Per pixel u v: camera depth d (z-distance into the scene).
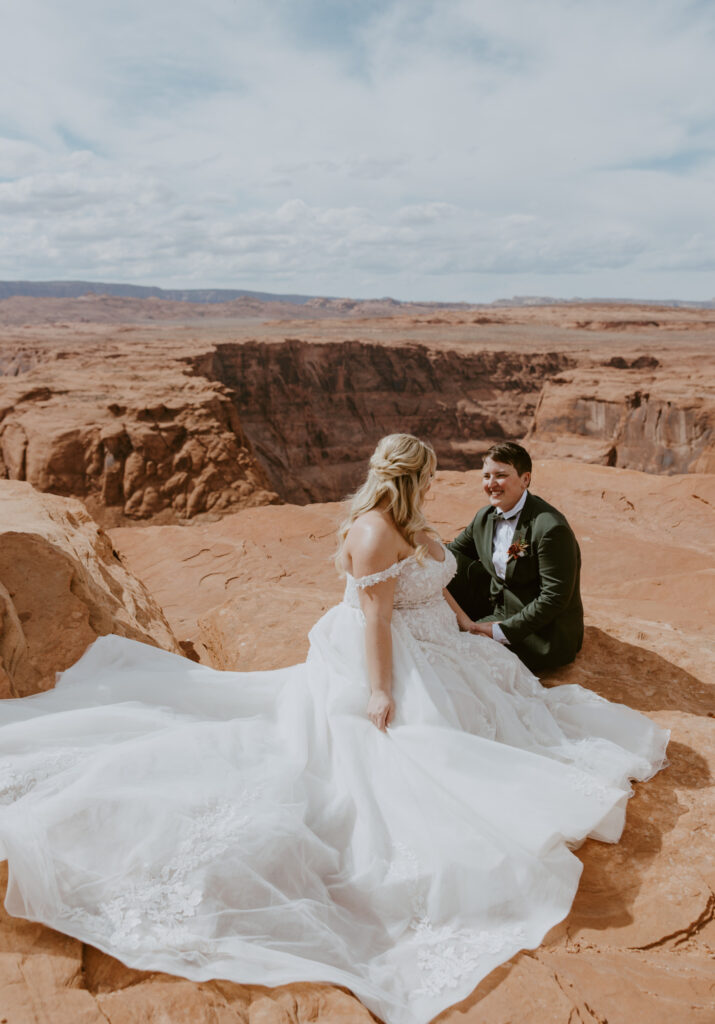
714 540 10.00
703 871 2.55
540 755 2.83
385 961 2.13
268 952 2.00
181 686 3.15
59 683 3.18
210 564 9.45
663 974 2.10
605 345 159.62
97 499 45.41
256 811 2.36
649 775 3.00
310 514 10.75
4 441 48.56
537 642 3.78
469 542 4.12
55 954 1.91
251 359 118.81
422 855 2.37
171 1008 1.79
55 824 2.18
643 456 65.25
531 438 77.25
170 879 2.12
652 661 4.09
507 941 2.18
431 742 2.64
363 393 127.75
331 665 2.93
